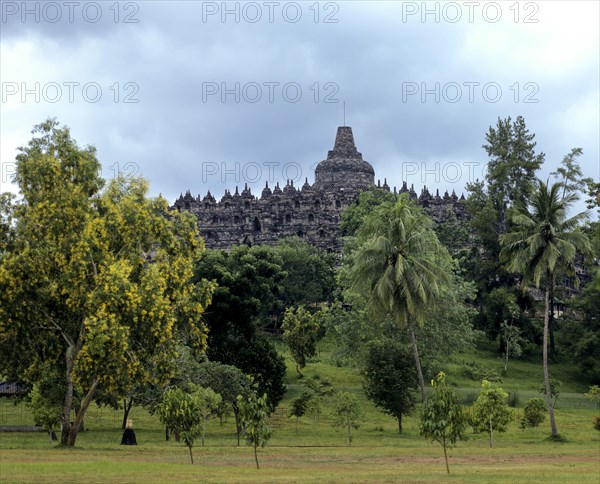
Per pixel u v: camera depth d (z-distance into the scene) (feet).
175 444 273.95
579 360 470.80
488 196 559.38
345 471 191.01
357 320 386.93
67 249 243.60
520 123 568.00
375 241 306.55
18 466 178.29
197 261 434.30
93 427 338.13
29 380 265.75
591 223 440.04
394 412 334.44
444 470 196.44
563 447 273.75
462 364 479.41
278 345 508.94
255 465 202.59
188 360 322.75
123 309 235.20
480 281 532.32
